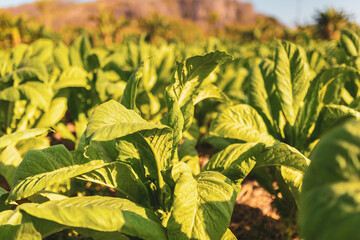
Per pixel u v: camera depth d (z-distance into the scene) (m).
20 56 4.89
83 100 3.98
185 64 1.72
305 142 2.41
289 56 2.49
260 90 2.63
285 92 2.42
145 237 1.39
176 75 1.76
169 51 4.77
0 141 1.90
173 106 1.71
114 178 1.83
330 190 0.80
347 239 0.70
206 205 1.49
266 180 2.38
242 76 4.66
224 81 4.68
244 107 2.34
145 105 3.84
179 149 2.54
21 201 2.49
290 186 1.85
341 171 0.83
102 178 1.82
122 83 4.18
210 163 1.95
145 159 1.88
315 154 0.91
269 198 2.88
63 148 1.94
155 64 4.53
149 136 1.60
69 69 3.92
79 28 29.16
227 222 1.45
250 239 2.35
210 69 1.84
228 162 1.86
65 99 3.58
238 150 1.89
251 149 1.84
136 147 1.91
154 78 4.39
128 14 125.25
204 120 4.43
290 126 2.47
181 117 1.70
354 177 0.81
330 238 0.73
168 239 1.50
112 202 1.52
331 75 2.25
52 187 2.24
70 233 2.02
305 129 2.41
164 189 1.94
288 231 2.29
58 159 1.87
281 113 2.59
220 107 4.42
